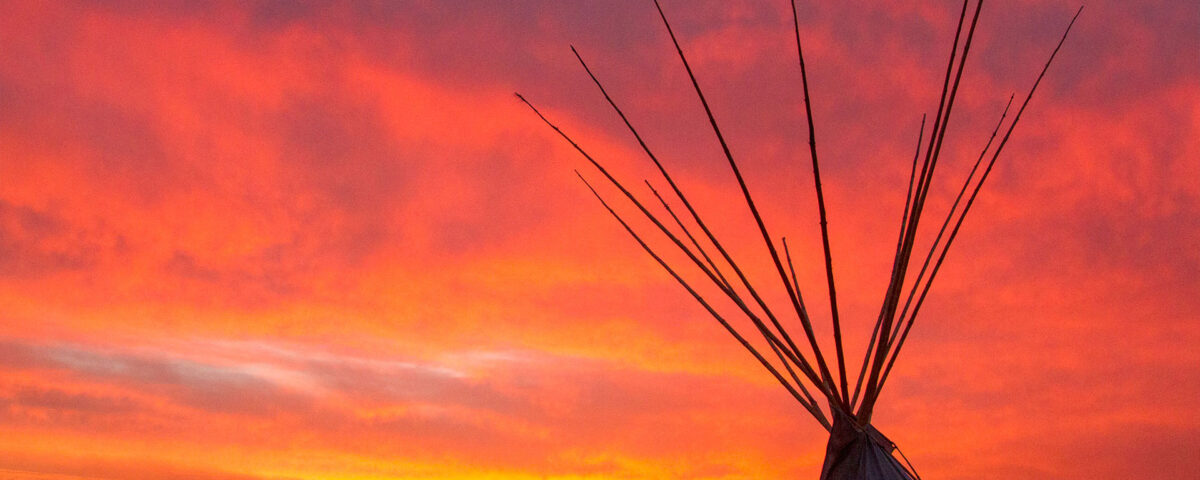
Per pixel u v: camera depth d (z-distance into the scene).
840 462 3.08
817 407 3.26
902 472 3.04
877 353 3.12
